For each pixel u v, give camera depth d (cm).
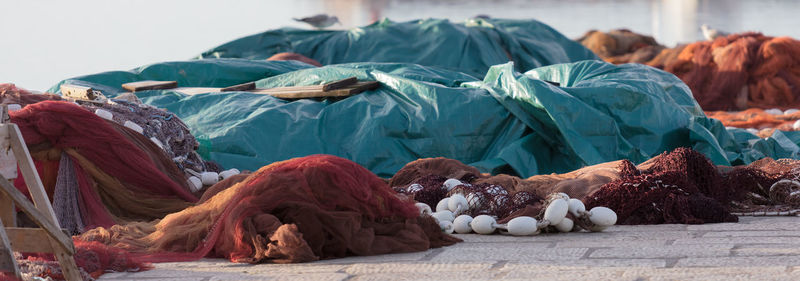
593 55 1496
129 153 600
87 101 685
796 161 664
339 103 879
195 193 650
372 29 1457
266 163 816
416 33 1410
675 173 588
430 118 846
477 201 583
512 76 853
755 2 4656
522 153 834
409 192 635
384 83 919
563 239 512
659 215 564
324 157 518
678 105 894
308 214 480
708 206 559
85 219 571
